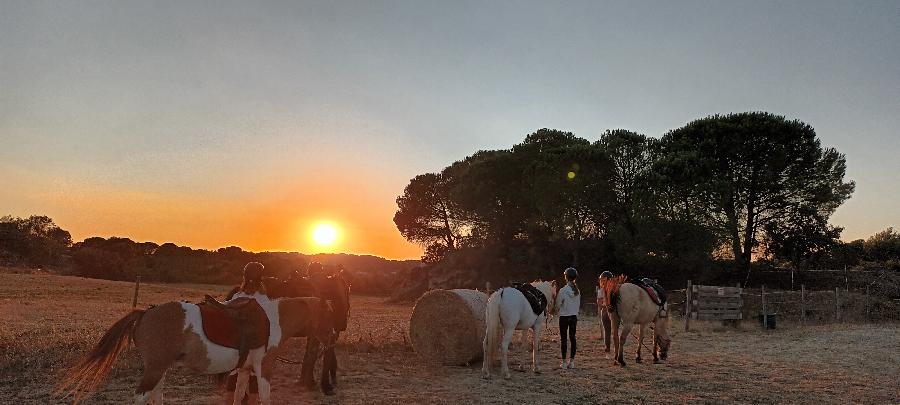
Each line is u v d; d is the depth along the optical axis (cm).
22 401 773
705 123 3738
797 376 1149
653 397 949
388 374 1083
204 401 812
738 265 3609
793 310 2677
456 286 3969
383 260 8400
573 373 1144
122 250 7669
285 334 748
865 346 1633
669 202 3400
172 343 623
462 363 1209
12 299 2642
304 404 834
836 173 3512
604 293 1286
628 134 3794
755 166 3478
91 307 2398
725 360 1346
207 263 6694
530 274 3803
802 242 3606
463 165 4934
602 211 3728
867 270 3938
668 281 3416
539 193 3703
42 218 8094
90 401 786
